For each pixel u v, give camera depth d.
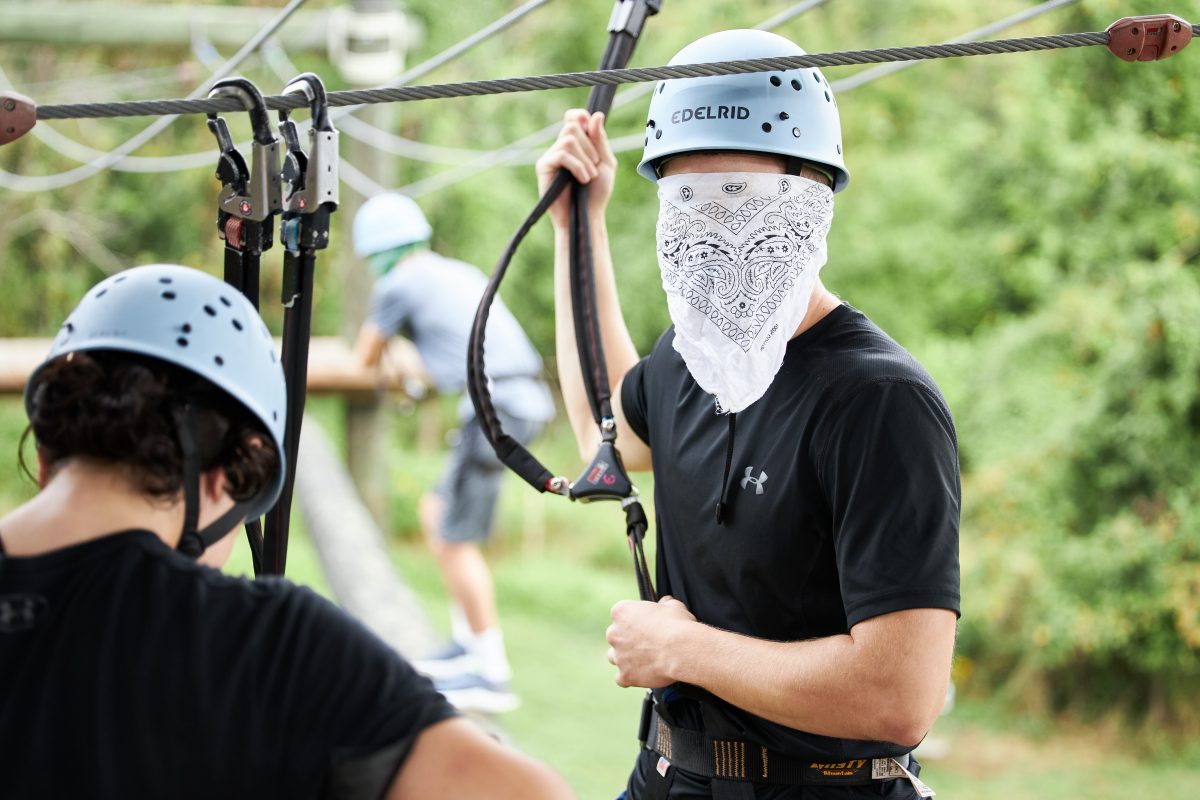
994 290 9.60
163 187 14.25
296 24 8.41
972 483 8.35
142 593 1.25
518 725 6.26
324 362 8.51
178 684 1.22
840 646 1.79
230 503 1.38
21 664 1.22
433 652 5.38
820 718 1.80
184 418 1.32
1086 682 7.96
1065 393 7.86
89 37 8.39
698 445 2.03
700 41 1.94
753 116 1.86
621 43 2.37
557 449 14.52
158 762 1.20
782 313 1.88
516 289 14.38
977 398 8.37
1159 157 7.68
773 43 1.90
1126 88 7.94
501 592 9.74
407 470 12.89
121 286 1.37
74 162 13.92
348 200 8.87
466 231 14.09
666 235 1.92
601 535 12.10
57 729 1.20
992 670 8.35
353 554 6.21
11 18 8.35
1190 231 7.66
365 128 8.47
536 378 6.18
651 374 2.19
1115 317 7.59
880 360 1.85
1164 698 7.70
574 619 9.09
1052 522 7.79
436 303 6.21
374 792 1.24
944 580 1.77
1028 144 8.53
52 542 1.27
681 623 1.97
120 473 1.30
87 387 1.30
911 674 1.74
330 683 1.25
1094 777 7.07
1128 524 7.48
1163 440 7.49
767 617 1.95
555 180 2.34
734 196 1.87
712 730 1.99
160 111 1.56
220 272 14.55
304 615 1.29
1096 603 7.54
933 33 11.99
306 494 7.07
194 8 8.55
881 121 12.53
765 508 1.91
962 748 7.53
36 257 13.99
